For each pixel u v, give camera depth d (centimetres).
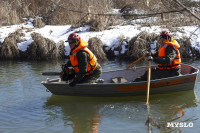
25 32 1114
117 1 1361
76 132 404
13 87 631
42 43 999
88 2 1186
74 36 517
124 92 554
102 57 949
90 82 545
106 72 648
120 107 504
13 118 461
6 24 1261
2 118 461
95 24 1089
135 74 670
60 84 547
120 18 1152
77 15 1185
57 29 1143
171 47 540
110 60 935
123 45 967
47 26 1206
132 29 1059
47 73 556
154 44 933
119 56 961
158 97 555
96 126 422
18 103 533
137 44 932
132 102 530
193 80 575
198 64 823
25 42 1033
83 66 520
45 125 431
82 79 545
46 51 989
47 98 562
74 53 522
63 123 438
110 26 1126
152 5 1002
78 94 564
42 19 1279
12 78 710
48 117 464
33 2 1400
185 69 639
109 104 522
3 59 1013
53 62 930
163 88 563
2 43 1042
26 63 920
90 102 536
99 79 585
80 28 1116
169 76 562
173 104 512
